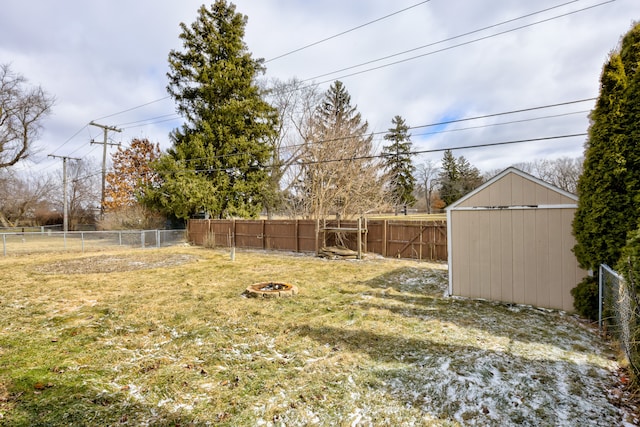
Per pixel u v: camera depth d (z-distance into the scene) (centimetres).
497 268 568
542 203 527
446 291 645
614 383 287
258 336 402
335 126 1764
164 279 760
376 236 1180
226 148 1677
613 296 369
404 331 419
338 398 265
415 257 1084
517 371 310
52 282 720
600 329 424
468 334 408
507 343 378
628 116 428
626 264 333
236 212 1712
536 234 534
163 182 1745
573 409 249
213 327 434
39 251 1349
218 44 1697
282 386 284
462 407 254
